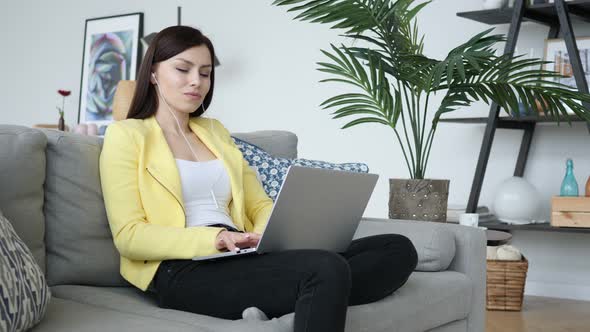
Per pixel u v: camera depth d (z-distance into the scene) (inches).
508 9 148.1
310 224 68.5
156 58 80.7
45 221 71.0
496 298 141.3
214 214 77.9
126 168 73.0
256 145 96.1
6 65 245.0
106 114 223.0
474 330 88.7
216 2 204.2
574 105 109.1
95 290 71.6
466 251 88.7
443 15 170.7
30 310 52.8
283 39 193.3
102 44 224.7
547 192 160.1
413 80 108.4
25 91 241.3
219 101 204.2
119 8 222.8
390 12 105.7
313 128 189.5
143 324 57.3
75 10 231.1
